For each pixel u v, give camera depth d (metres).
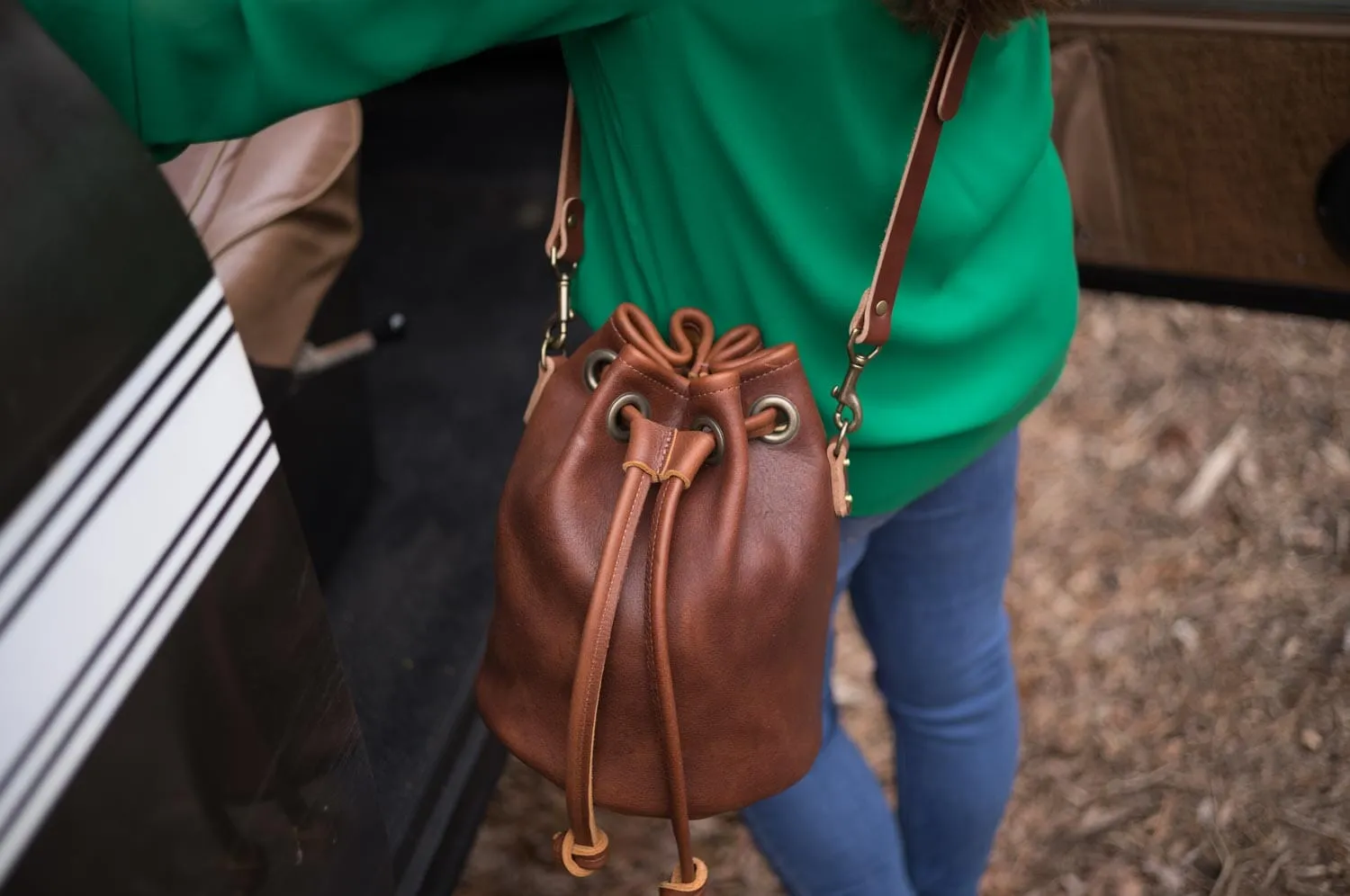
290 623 0.81
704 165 0.91
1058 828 1.91
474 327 2.34
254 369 1.44
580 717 0.89
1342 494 2.40
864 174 0.90
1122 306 2.83
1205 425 2.55
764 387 0.95
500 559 0.98
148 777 0.67
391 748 1.56
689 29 0.85
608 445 0.95
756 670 0.95
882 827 1.33
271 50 0.79
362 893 0.99
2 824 0.57
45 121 0.63
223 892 0.76
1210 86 1.45
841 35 0.85
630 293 1.03
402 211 2.59
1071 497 2.41
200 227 1.43
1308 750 1.99
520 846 1.86
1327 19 1.36
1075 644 2.16
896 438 1.01
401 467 2.07
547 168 2.66
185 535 0.69
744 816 1.30
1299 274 1.55
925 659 1.30
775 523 0.94
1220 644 2.14
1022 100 1.01
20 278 0.59
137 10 0.78
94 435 0.62
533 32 0.84
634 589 0.91
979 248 1.03
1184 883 1.84
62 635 0.60
